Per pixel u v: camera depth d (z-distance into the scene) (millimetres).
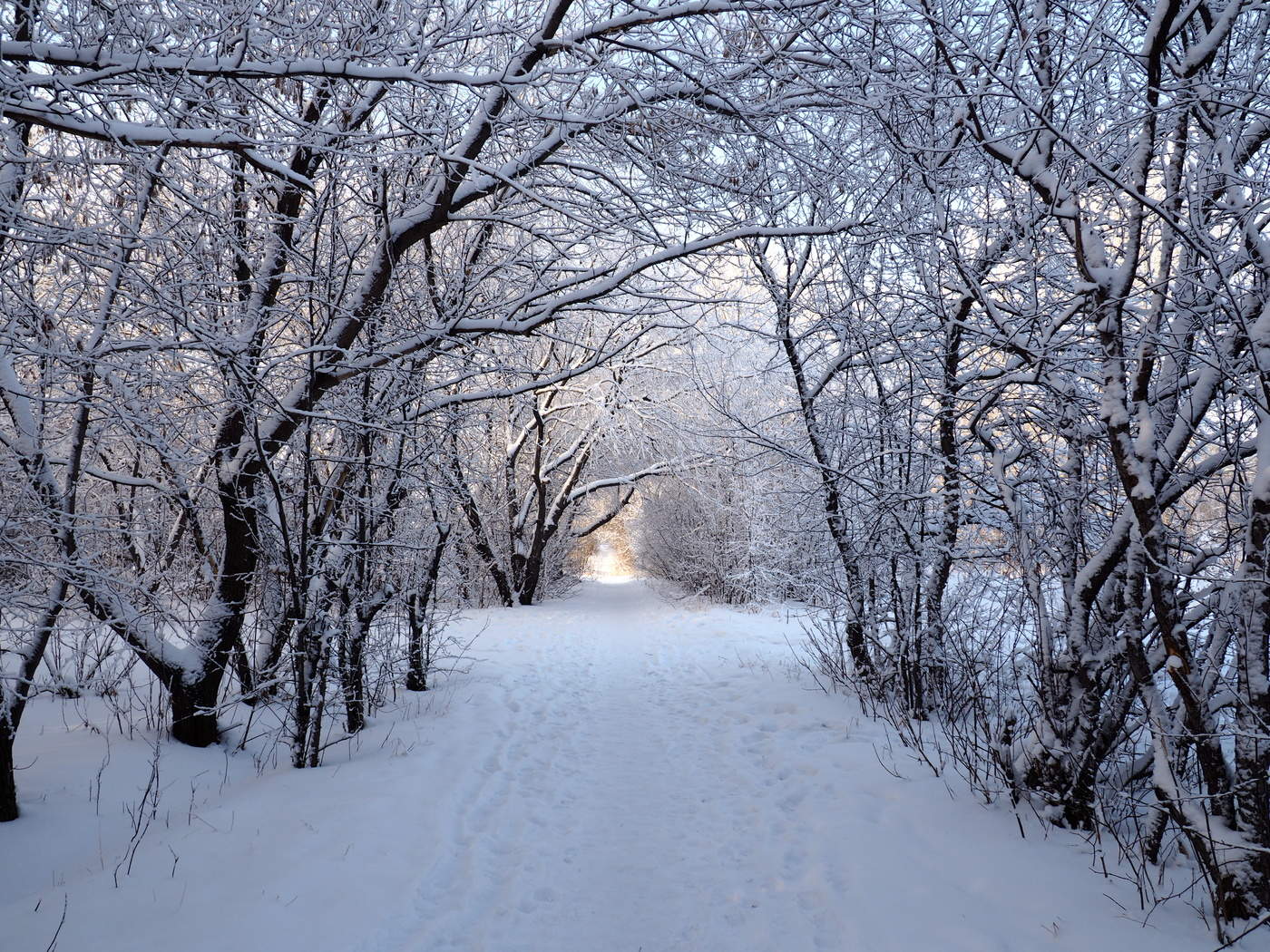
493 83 4363
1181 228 3369
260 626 6918
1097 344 5293
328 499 6129
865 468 7410
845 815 4906
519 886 4305
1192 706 3422
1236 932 3203
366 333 6188
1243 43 4547
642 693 9703
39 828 4621
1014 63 4156
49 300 5543
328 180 5211
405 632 9172
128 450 7371
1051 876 3795
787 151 5410
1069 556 4594
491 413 8297
